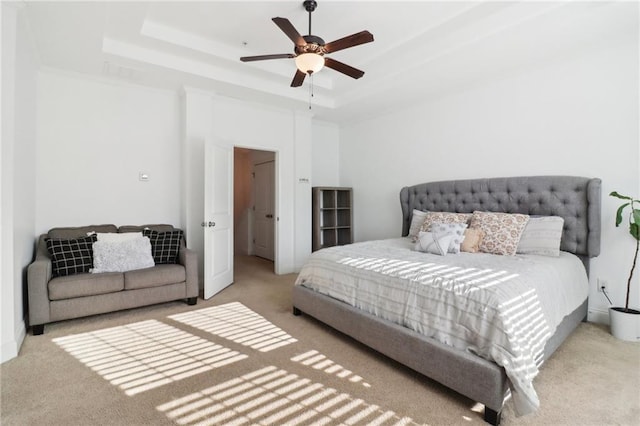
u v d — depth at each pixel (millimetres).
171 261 3406
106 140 3572
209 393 1791
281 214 4809
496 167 3506
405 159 4551
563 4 2268
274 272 4922
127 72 3355
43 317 2539
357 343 2443
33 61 2914
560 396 1737
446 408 1668
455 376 1680
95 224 3510
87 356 2203
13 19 2115
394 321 2092
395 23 2818
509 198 3295
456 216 3361
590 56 2824
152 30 2898
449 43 2982
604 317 2740
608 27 2459
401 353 1972
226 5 2602
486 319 1641
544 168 3127
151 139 3848
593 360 2117
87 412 1618
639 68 2564
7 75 2082
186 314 3047
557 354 2205
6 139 2090
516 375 1487
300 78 2781
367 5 2566
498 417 1524
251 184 6688
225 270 4008
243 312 3115
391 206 4781
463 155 3822
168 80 3584
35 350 2277
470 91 3732
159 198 3912
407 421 1565
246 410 1647
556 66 3035
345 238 5496
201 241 3957
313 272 2873
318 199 5156
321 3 2545
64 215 3348
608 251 2740
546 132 3107
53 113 3281
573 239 2830
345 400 1733
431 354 1800
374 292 2266
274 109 4656
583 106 2869
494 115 3514
